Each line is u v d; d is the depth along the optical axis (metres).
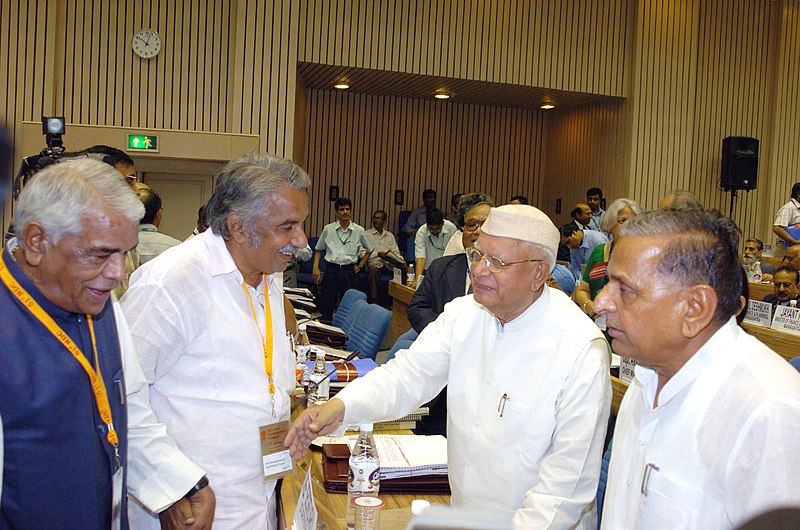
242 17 8.29
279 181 1.85
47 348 1.44
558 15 9.46
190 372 1.87
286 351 2.10
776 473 1.15
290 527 1.87
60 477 1.46
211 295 1.88
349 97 11.71
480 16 9.24
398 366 2.19
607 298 1.35
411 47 9.06
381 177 11.95
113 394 1.59
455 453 2.07
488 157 12.28
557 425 1.88
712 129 10.65
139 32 8.04
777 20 10.70
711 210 1.35
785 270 5.52
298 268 10.59
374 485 1.97
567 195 11.49
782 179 10.86
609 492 1.50
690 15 9.73
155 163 8.07
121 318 1.71
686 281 1.29
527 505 1.80
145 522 1.93
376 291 10.09
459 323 2.15
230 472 1.88
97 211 1.39
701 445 1.29
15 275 1.44
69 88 7.92
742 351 1.31
